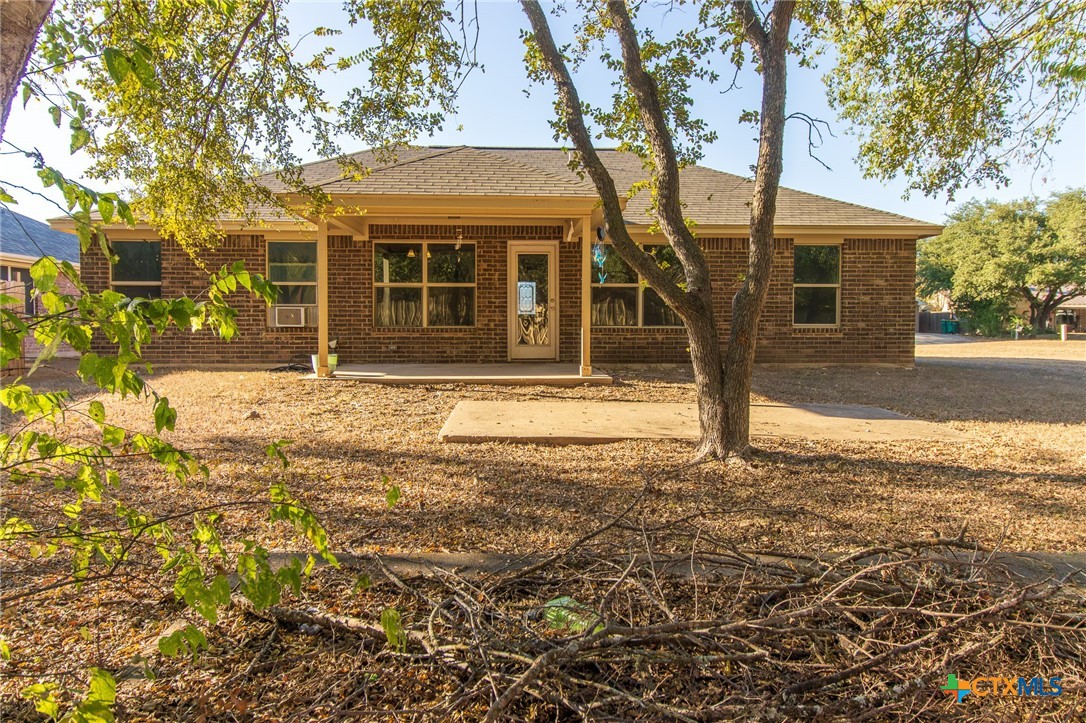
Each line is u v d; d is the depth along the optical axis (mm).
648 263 6371
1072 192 36000
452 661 2660
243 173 7793
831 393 11500
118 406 9242
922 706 2434
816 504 5184
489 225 14117
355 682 2680
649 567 3465
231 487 5488
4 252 14594
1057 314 44219
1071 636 2924
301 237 14141
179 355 14219
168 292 14023
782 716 2330
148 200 7453
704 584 3430
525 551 4117
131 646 2961
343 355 14164
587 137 6301
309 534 2342
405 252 14156
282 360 14211
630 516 4766
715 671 2607
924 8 7609
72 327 1817
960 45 7664
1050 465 6527
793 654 2822
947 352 24141
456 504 5145
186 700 2592
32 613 3227
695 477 5926
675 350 14766
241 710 2498
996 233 37969
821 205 15805
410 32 7387
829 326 15125
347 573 3723
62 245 18984
